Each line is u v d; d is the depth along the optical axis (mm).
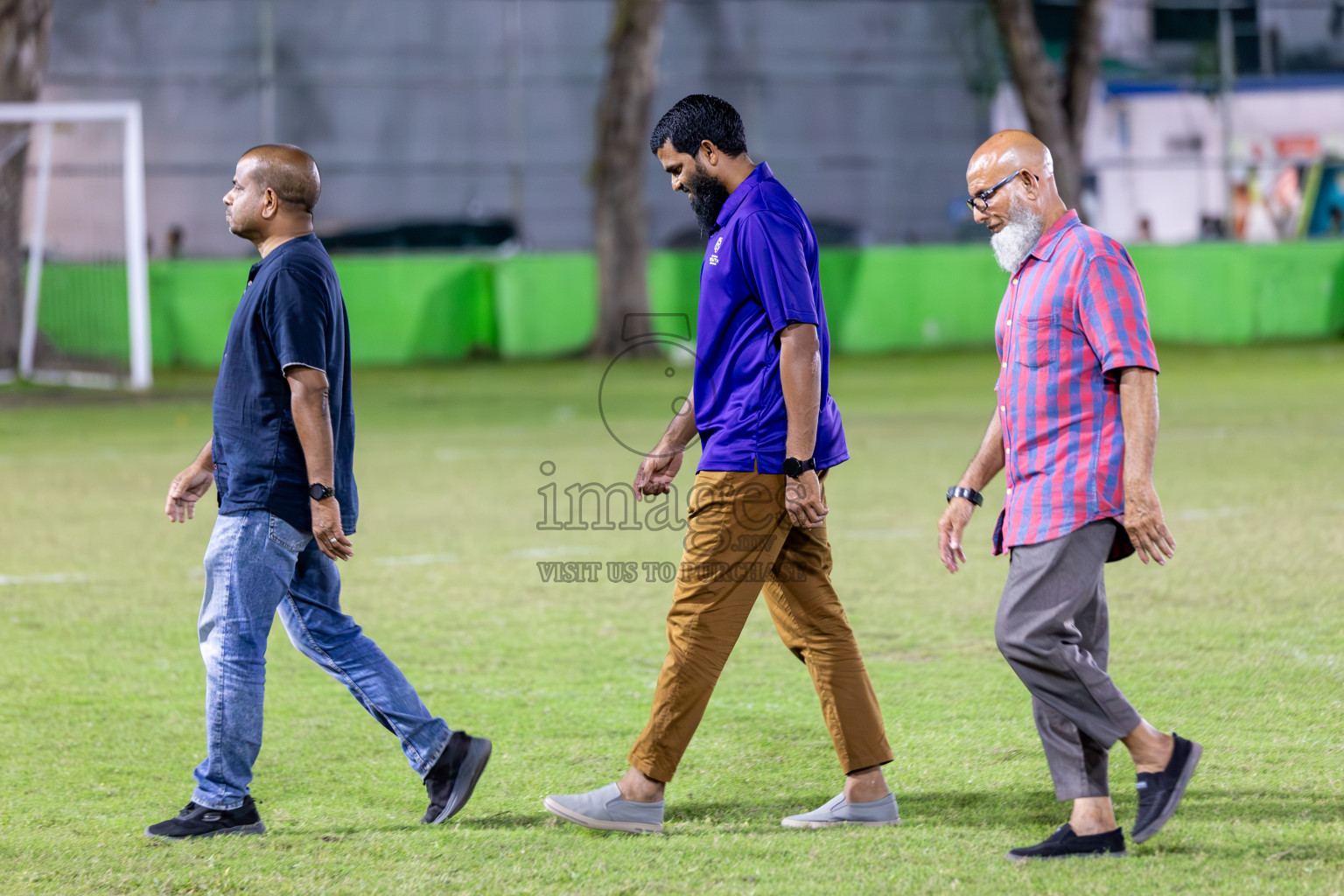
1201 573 28672
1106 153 116438
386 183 107938
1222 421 56594
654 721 15242
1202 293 102875
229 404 14992
